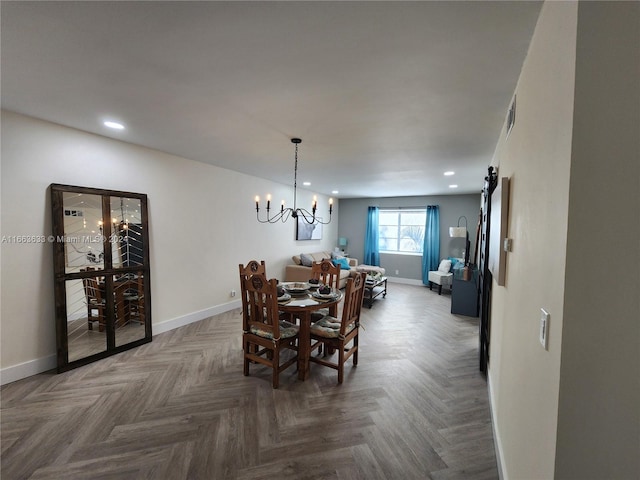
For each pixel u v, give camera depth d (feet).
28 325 8.38
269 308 8.28
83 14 4.05
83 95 6.71
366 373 9.06
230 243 15.66
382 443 6.09
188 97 6.72
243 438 6.16
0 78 5.94
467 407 7.38
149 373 8.82
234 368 9.23
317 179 17.65
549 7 3.46
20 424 6.45
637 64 2.39
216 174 14.61
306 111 7.41
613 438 2.53
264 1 3.75
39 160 8.41
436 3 3.74
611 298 2.48
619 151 2.43
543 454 3.09
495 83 5.79
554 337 2.84
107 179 10.04
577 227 2.53
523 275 4.41
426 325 13.76
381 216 26.76
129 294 10.73
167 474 5.24
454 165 12.89
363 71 5.51
